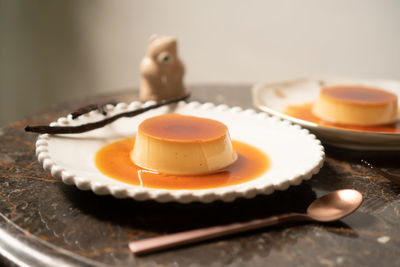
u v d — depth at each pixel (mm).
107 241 392
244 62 1155
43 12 1249
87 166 454
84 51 1263
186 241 385
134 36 1217
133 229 404
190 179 451
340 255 385
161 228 405
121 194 393
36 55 1290
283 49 1112
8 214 418
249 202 435
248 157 492
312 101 658
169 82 652
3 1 1249
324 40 1073
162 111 555
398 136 505
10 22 1268
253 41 1130
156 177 453
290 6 1073
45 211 422
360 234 405
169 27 1183
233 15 1124
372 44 1038
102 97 710
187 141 458
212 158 465
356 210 433
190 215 418
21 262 389
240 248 387
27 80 1318
